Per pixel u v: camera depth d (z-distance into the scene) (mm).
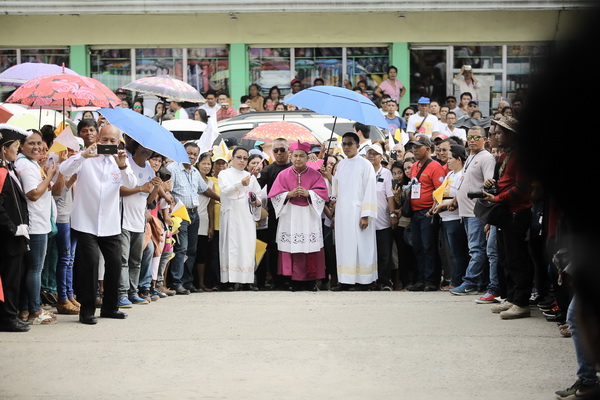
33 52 27047
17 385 7660
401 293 14500
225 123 18328
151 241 13125
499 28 26609
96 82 12203
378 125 14898
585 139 1498
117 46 27078
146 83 17266
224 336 10047
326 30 26812
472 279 13984
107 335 10102
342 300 13367
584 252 1555
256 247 15234
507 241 11141
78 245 10953
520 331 10344
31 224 10516
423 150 14812
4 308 10258
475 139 13422
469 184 13570
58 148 10828
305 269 14984
